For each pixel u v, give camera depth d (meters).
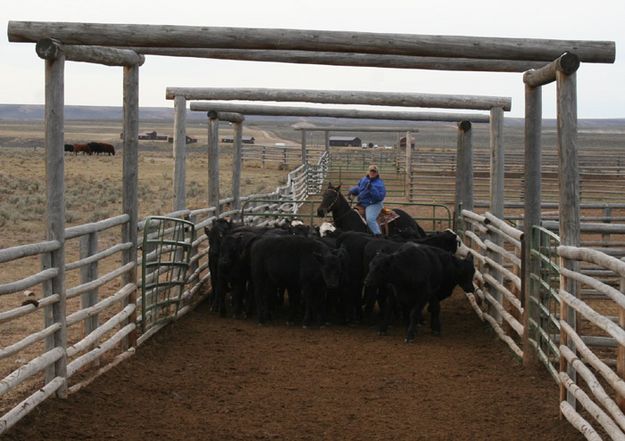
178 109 14.65
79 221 26.77
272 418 8.02
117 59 9.78
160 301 12.16
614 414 6.27
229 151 94.50
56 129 8.05
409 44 8.34
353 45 8.34
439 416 8.16
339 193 16.25
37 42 8.03
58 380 7.95
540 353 9.75
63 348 8.07
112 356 9.96
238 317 13.40
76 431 7.33
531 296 9.98
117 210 30.56
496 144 14.01
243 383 9.35
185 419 7.91
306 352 11.03
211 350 11.02
